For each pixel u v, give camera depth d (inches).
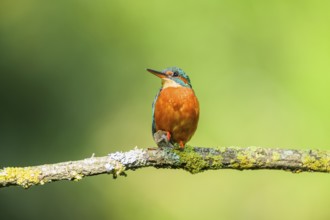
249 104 524.7
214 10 546.9
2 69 524.4
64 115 523.8
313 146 494.9
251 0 542.0
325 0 524.7
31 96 521.0
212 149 287.3
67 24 548.7
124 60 550.0
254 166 283.6
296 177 517.3
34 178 268.4
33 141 507.5
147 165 283.3
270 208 518.3
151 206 529.3
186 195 534.9
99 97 541.0
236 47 539.5
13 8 558.3
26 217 477.1
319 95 502.3
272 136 510.6
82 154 521.0
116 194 521.0
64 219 491.2
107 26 551.5
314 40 518.0
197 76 537.6
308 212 509.7
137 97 549.6
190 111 353.7
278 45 530.0
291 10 531.8
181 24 547.8
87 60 544.1
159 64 544.7
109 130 539.2
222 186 534.0
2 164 488.4
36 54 537.3
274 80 523.5
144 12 550.9
